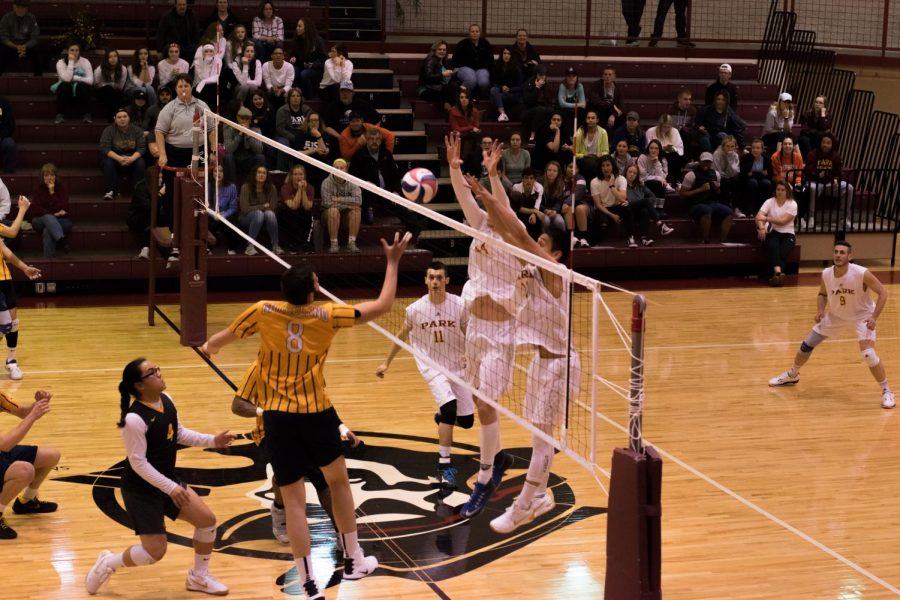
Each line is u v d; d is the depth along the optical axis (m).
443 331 8.14
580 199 16.27
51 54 17.94
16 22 17.00
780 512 7.90
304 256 14.70
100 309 13.95
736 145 17.56
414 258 15.16
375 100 18.08
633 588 5.55
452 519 7.71
